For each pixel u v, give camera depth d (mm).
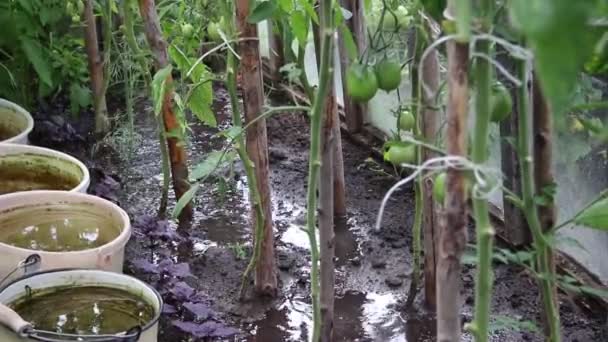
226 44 2072
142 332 1656
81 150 3334
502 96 1312
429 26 1732
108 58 3316
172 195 2967
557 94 452
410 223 2732
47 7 3303
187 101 2303
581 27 451
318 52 2676
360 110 3227
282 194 2957
